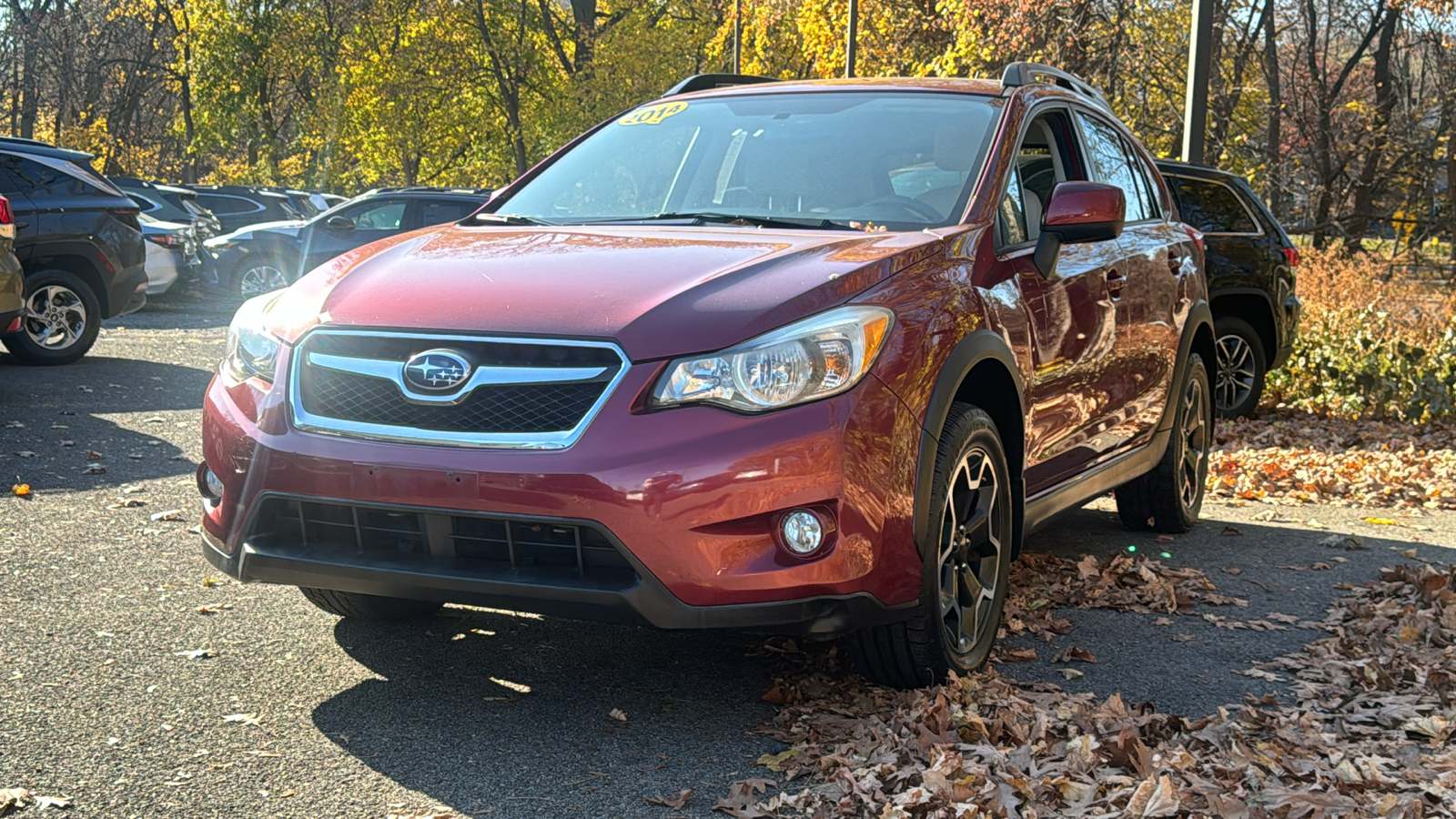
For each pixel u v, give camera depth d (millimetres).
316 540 3398
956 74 22875
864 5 27656
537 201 4590
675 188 4449
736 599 3107
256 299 3809
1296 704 3785
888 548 3273
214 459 3531
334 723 3410
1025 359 3990
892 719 3367
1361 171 28172
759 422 3102
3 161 10570
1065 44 21094
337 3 45094
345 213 17703
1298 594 5113
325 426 3318
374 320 3340
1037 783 2957
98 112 52500
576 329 3168
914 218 4035
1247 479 7719
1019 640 4344
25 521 5531
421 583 3225
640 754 3248
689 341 3129
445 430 3205
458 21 42156
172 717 3414
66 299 10859
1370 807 2922
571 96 41688
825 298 3285
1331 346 11609
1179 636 4453
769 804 2906
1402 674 3973
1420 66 28578
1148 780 2912
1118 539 6047
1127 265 5027
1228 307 10703
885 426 3244
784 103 4758
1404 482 7852
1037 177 4586
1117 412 5031
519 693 3668
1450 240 25078
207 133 46500
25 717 3371
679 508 3051
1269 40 28641
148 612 4320
